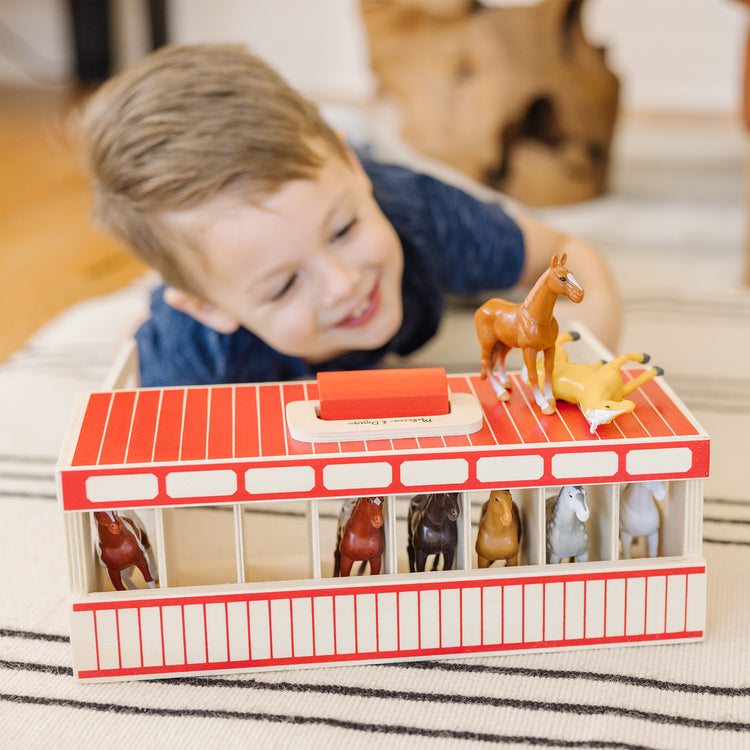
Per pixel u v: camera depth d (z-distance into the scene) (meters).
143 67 0.93
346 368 1.09
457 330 1.30
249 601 0.66
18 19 3.31
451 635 0.68
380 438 0.65
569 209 1.88
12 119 2.88
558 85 1.85
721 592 0.75
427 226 1.10
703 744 0.61
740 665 0.67
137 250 0.94
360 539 0.67
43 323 1.44
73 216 1.98
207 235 0.86
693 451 0.65
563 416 0.69
